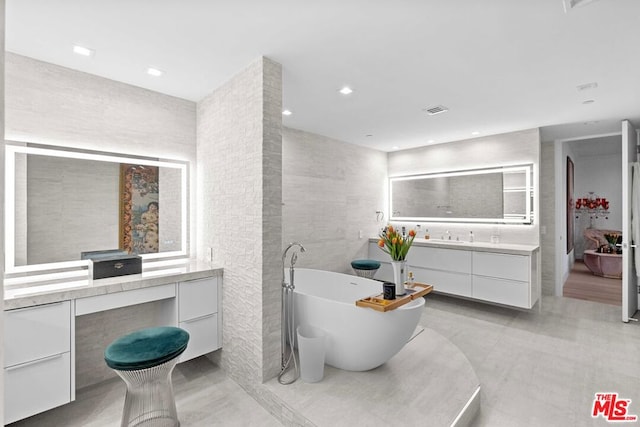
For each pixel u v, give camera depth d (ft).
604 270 21.09
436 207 17.24
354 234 17.04
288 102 10.78
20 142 7.61
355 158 17.13
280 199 8.01
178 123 10.23
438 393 7.42
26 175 7.74
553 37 6.84
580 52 7.45
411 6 5.84
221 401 7.75
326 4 5.79
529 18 6.18
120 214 9.20
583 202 25.85
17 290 6.72
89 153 8.58
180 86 9.40
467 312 14.01
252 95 7.92
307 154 14.65
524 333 11.73
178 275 8.23
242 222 8.29
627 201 12.53
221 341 9.12
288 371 8.27
